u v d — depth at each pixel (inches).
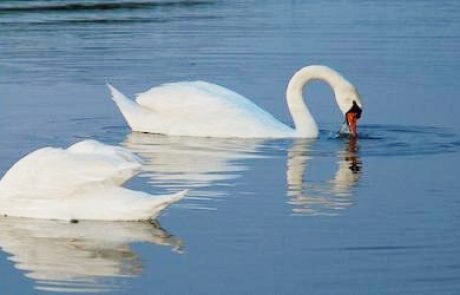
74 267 491.8
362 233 537.3
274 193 617.3
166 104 796.0
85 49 1128.2
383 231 540.4
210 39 1181.7
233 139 773.9
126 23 1320.1
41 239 532.4
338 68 1013.8
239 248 515.2
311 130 781.3
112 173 561.9
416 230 542.0
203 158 708.7
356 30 1249.4
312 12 1417.3
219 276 477.7
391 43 1154.7
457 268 485.7
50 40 1189.1
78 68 1026.1
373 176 658.2
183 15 1397.6
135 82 958.4
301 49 1114.1
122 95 812.0
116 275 480.4
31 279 476.1
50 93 914.7
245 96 903.7
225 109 786.8
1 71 1010.7
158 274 482.0
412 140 761.6
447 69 1005.2
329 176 659.4
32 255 507.5
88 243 525.3
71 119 824.3
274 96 906.1
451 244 519.2
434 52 1095.6
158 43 1161.4
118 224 557.6
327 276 476.4
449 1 1539.1
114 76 985.5
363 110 852.6
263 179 650.8
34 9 1456.7
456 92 908.0
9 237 535.2
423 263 492.1
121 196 564.1
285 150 736.3
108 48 1132.5
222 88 807.7
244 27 1274.6
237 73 992.2
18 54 1102.4
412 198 604.7
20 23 1323.8
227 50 1111.6
